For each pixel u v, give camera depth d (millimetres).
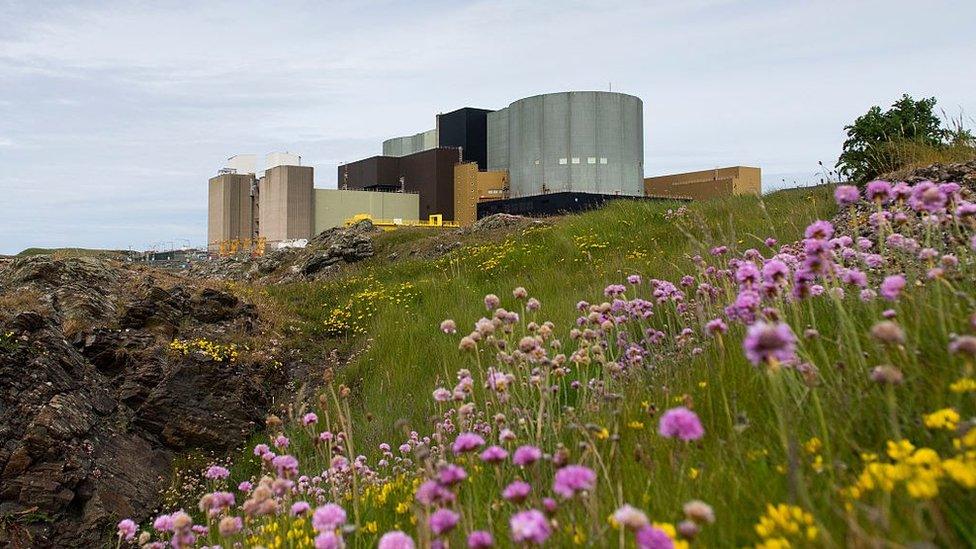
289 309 17953
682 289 7543
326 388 11492
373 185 144250
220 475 4816
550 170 131625
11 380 8719
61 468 8031
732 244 7426
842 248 4645
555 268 17109
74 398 9211
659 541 1525
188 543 3025
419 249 28688
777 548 1728
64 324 11258
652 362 5395
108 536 7844
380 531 3660
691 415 1896
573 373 6508
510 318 4539
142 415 9938
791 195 18547
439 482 2350
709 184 129000
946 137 14547
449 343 11859
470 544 1843
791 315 4145
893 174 13719
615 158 132000
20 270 13398
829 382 3035
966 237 3955
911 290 3557
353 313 17203
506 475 3680
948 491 1823
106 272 14609
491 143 150875
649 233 17875
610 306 5824
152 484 9000
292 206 123625
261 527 3992
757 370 3420
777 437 2771
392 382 10789
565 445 3896
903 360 2766
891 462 2254
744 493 2320
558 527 2186
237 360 12312
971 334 2549
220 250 139375
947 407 2414
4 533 7273
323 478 5176
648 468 2863
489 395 5250
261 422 11078
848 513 1764
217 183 144875
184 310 14031
